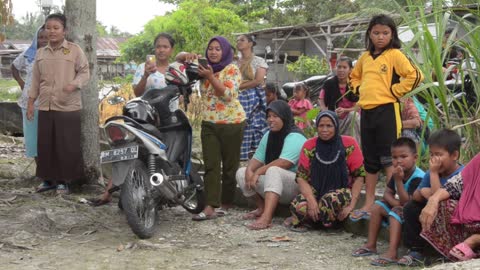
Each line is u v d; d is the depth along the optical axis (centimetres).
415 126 604
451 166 438
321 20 2828
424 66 530
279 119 580
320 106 712
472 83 561
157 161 547
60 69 657
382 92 517
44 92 660
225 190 622
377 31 517
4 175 771
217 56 589
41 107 662
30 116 668
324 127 540
